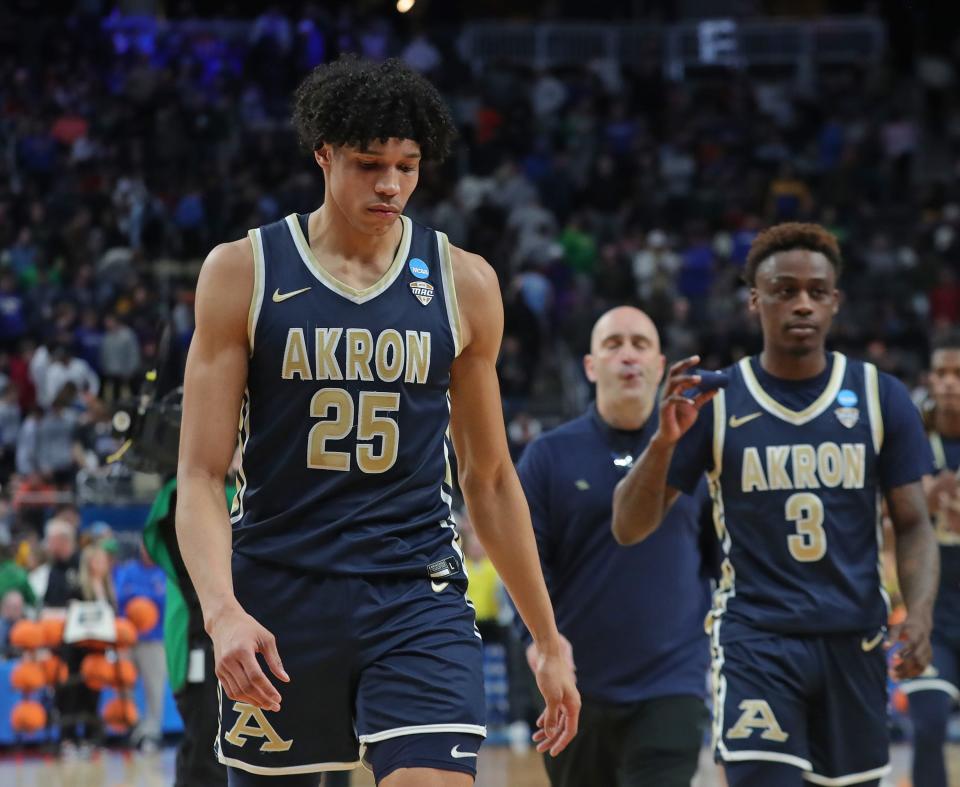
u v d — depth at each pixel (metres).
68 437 17.00
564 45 30.69
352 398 3.46
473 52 30.50
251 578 3.48
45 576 13.55
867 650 4.72
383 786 3.33
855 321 22.36
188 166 24.50
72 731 12.84
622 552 5.66
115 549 13.61
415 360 3.49
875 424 4.83
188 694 5.44
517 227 23.55
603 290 21.73
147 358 19.50
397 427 3.49
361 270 3.52
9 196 23.03
